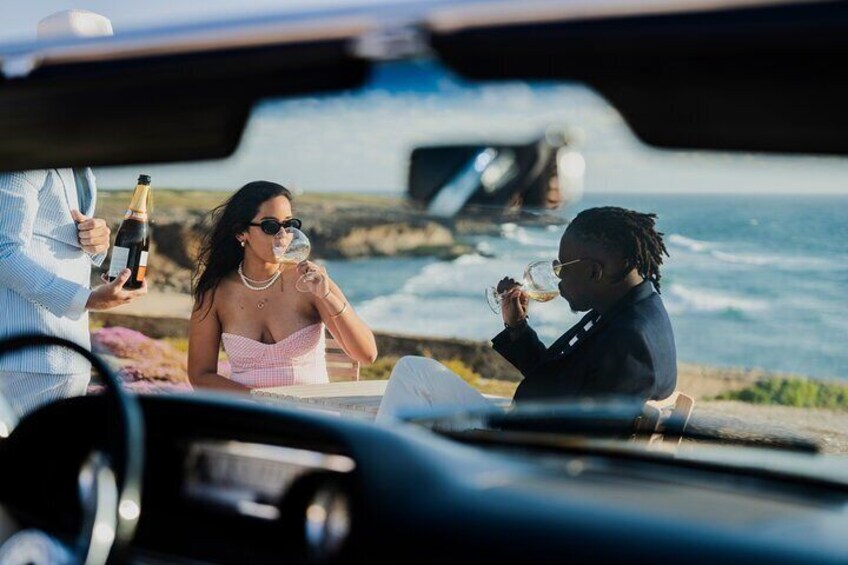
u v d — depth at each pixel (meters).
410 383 3.14
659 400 3.11
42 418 1.96
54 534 1.89
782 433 2.63
